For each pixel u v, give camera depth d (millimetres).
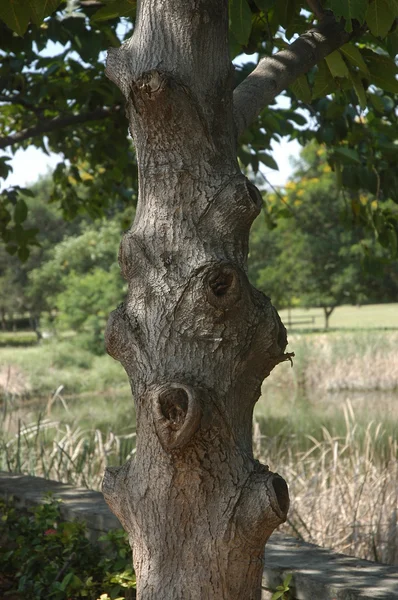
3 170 6352
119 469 2156
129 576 3297
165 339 2016
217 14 2145
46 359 23672
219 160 2102
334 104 4555
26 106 5723
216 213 2061
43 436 7574
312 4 2695
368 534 4855
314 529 5082
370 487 5648
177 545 2010
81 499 4500
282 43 3059
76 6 5043
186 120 2051
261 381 2084
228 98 2154
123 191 7555
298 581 3262
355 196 5184
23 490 4789
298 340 23078
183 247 2051
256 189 2102
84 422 13273
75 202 7789
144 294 2059
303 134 6059
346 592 3082
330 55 2750
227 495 1990
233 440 2012
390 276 29891
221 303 1974
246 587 2031
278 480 2021
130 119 2166
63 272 34406
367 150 5043
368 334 23828
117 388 22562
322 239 31422
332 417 14062
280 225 31156
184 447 1953
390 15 2477
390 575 3266
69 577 3352
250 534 1989
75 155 7398
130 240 2104
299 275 32250
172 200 2072
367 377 20266
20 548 3904
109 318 2121
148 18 2150
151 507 2031
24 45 5035
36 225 44750
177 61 2104
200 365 1995
